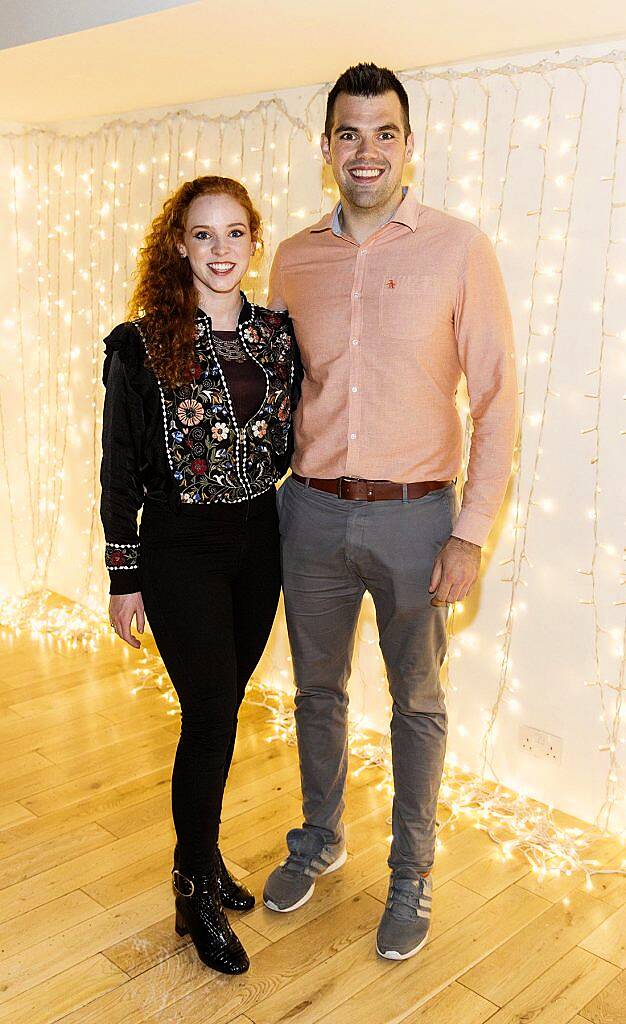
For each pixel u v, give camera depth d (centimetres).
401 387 189
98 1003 186
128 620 193
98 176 352
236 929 207
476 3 187
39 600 397
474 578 190
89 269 363
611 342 224
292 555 203
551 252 232
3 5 243
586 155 222
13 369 385
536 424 241
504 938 206
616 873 228
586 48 218
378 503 192
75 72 267
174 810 192
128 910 213
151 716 304
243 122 297
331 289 193
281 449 198
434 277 185
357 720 300
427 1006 187
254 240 190
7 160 366
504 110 235
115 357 183
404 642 199
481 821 249
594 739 242
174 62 251
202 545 187
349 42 223
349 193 185
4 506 394
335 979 193
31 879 223
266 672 326
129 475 187
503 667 258
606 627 236
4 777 266
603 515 232
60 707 309
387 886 222
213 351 186
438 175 251
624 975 195
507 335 187
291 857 219
